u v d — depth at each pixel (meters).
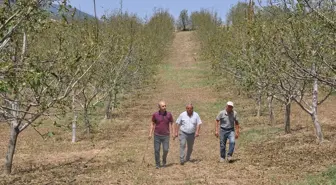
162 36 59.00
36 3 6.23
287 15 10.41
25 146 17.28
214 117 23.55
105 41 18.05
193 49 72.00
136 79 30.33
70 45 12.28
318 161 12.03
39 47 11.44
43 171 12.79
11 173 12.56
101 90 17.12
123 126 21.39
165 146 12.55
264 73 14.56
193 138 13.01
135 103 30.09
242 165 12.32
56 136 19.06
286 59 11.95
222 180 10.68
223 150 13.01
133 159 14.20
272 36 12.42
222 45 25.61
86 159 14.45
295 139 15.75
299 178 10.38
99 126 20.88
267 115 22.56
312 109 14.73
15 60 8.02
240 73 19.56
